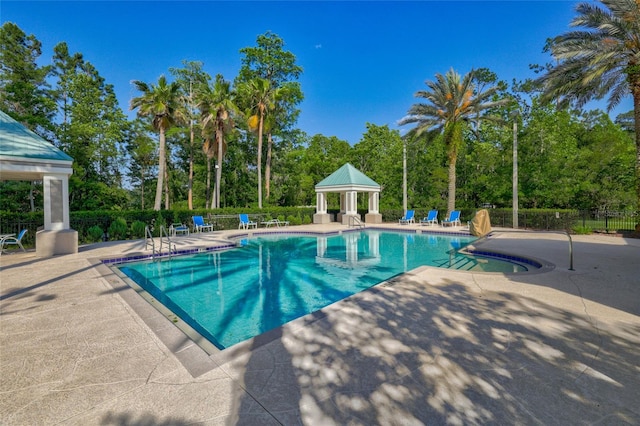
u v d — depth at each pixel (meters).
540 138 20.16
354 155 35.91
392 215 24.34
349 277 8.02
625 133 23.02
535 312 4.12
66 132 20.69
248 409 2.22
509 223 18.42
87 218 13.58
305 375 2.65
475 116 19.95
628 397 2.30
